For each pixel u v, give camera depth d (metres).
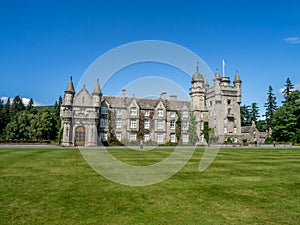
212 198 8.05
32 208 6.87
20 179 10.72
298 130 64.00
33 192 8.55
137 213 6.57
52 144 51.84
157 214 6.50
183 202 7.60
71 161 17.33
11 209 6.77
